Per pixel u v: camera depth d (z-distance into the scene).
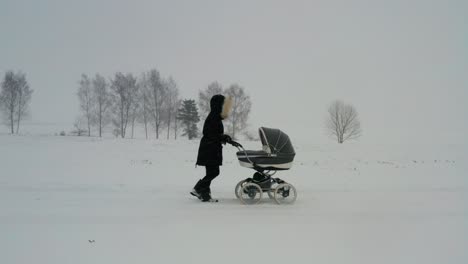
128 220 5.60
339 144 23.52
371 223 5.59
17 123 38.38
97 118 39.25
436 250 4.52
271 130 7.13
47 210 6.11
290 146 7.11
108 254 4.25
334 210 6.38
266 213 6.13
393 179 10.42
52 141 22.61
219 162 7.00
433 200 7.26
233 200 7.17
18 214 5.85
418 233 5.14
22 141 21.98
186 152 19.19
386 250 4.50
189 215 5.93
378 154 19.31
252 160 6.93
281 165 7.02
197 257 4.20
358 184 9.34
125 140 24.05
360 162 16.33
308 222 5.62
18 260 4.06
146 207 6.43
